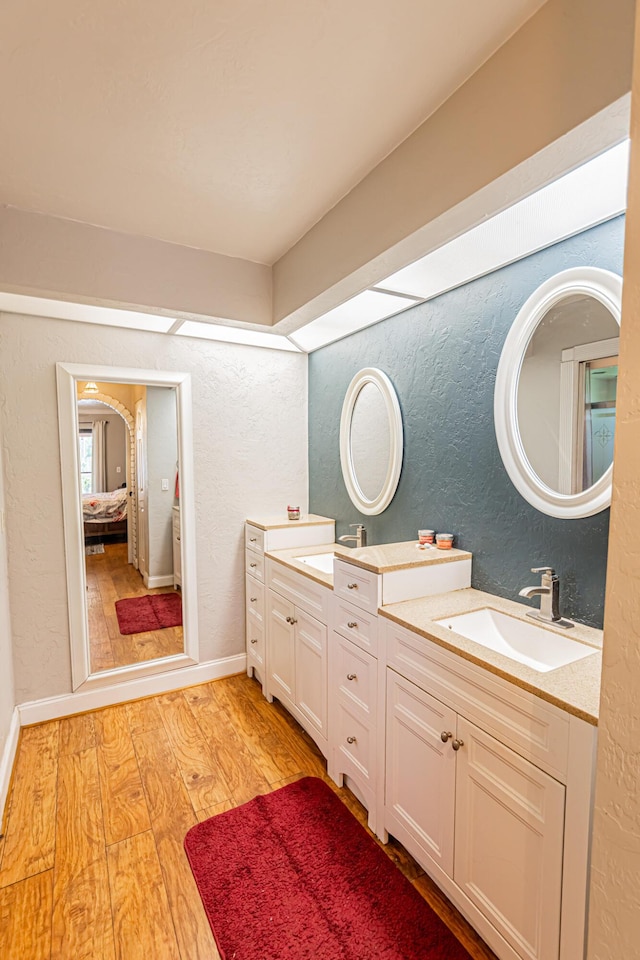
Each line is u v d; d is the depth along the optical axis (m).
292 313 2.22
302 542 2.83
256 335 2.73
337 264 1.82
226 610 3.03
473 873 1.30
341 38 1.07
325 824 1.78
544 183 1.16
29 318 2.35
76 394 2.50
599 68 0.91
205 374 2.85
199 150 1.47
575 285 1.52
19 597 2.41
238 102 1.26
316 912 1.43
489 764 1.24
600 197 1.30
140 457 3.18
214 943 1.36
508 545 1.79
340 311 2.28
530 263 1.67
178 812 1.86
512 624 1.62
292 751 2.25
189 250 2.17
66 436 2.46
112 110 1.29
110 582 3.14
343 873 1.57
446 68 1.16
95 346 2.51
